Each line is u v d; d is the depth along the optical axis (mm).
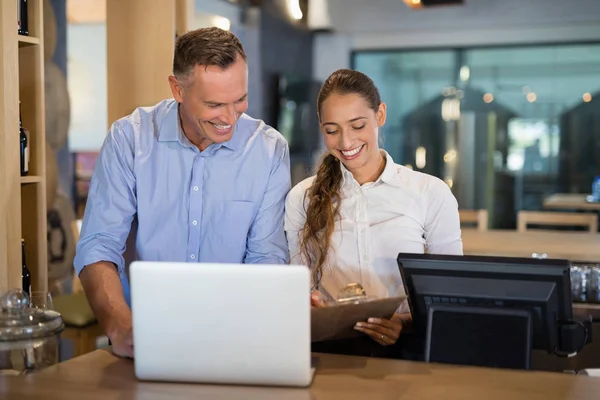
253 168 2111
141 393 1415
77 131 7441
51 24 4523
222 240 2123
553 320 1574
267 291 1406
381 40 7789
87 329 3918
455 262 1601
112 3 3061
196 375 1465
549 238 4262
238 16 7449
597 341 2395
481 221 5047
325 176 2141
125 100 3080
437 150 7828
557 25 7234
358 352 2094
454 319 1616
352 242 2113
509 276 1567
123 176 2057
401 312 2154
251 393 1409
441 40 7613
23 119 2809
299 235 2158
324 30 7758
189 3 3145
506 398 1375
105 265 1912
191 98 1821
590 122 7348
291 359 1427
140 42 3043
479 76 7602
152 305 1450
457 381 1478
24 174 2717
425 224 2121
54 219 4555
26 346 1854
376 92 2018
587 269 2877
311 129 7887
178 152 2068
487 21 7227
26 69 2787
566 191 7512
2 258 2555
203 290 1426
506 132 7609
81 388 1446
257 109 7766
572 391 1414
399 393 1404
